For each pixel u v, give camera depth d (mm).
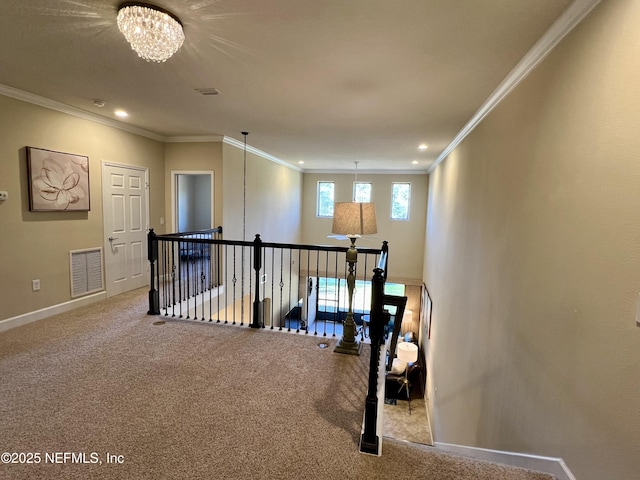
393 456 1785
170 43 1999
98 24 2055
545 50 2045
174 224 5598
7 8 1877
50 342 3080
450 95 3148
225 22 1997
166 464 1688
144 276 5191
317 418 2086
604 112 1437
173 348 3023
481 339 3113
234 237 5910
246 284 6520
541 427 1858
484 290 3102
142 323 3613
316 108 3701
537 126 2133
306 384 2480
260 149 6516
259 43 2260
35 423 1960
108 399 2219
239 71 2727
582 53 1638
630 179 1257
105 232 4449
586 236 1523
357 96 3277
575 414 1536
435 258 6703
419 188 9078
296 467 1691
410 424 6121
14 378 2449
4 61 2594
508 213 2584
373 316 1876
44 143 3605
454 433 3977
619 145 1327
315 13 1889
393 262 9367
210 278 5105
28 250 3510
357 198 9531
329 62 2533
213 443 1843
